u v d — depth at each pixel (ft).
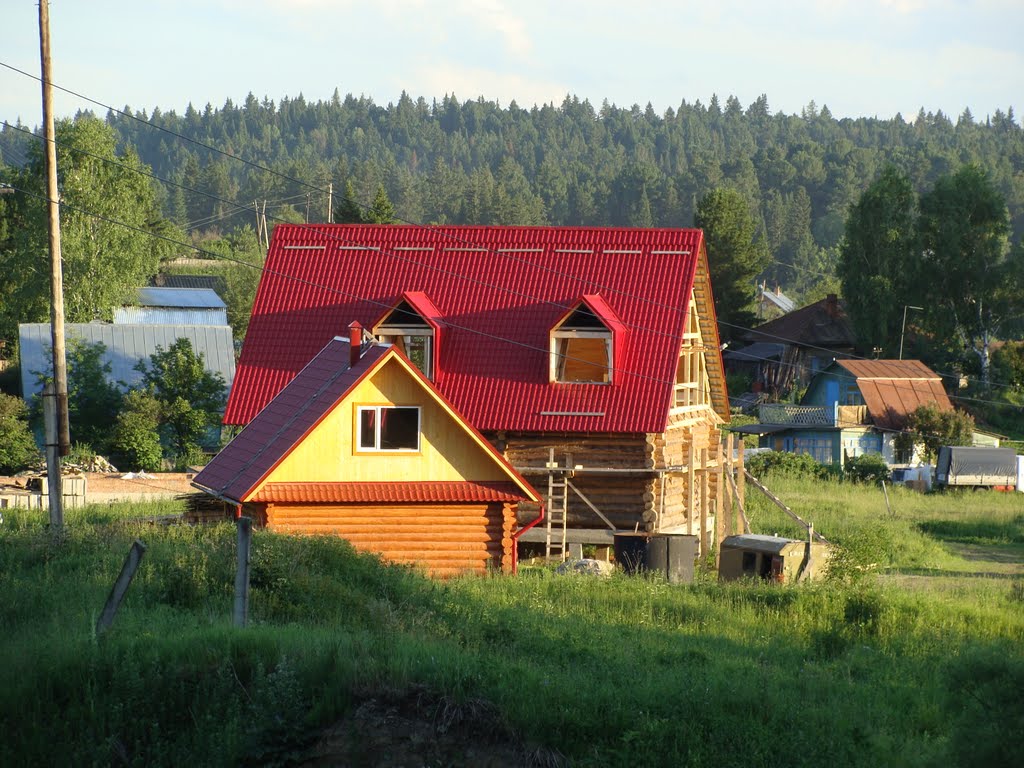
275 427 171.63
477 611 119.03
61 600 110.01
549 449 199.00
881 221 510.99
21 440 290.56
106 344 354.95
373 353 164.14
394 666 85.40
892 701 96.07
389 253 220.43
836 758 77.77
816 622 130.72
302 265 220.84
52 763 78.95
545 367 202.59
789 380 531.09
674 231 215.51
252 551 119.75
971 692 73.87
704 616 130.21
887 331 506.48
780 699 89.04
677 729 78.59
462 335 208.33
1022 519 264.31
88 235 428.56
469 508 165.37
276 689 81.66
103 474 273.75
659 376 198.29
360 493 160.45
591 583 146.51
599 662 96.73
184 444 315.17
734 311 575.38
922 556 210.38
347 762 79.46
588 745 78.54
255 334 213.46
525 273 214.28
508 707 81.20
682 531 217.97
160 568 119.24
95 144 428.56
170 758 79.66
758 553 169.48
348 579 125.08
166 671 85.30
